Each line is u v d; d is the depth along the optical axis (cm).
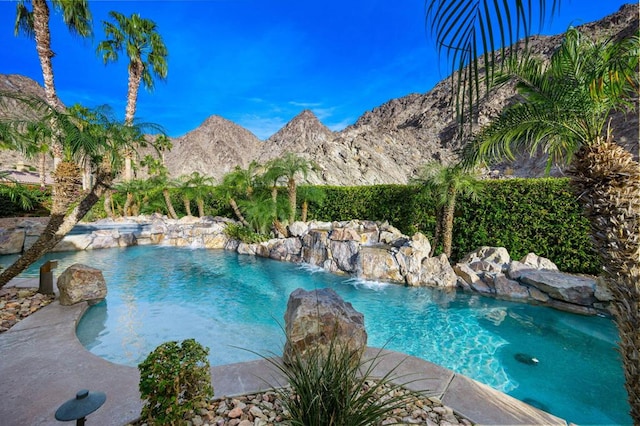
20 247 1320
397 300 845
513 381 489
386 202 1344
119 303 822
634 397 299
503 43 137
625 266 305
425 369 409
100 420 308
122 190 2225
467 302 823
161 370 270
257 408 323
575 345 598
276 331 663
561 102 386
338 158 4156
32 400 342
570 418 404
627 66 332
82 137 622
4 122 581
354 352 302
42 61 1122
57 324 550
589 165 333
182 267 1216
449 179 1012
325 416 241
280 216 1520
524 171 2914
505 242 983
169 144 3662
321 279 1049
